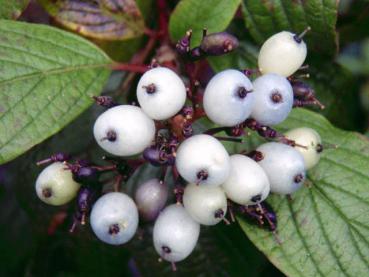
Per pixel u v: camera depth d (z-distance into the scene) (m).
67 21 0.08
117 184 0.07
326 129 0.08
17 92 0.07
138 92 0.07
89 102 0.08
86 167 0.07
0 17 0.08
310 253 0.08
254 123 0.07
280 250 0.08
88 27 0.08
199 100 0.08
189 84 0.08
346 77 0.09
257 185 0.07
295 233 0.08
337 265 0.08
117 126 0.07
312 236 0.08
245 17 0.09
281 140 0.07
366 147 0.08
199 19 0.08
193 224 0.07
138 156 0.08
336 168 0.08
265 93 0.07
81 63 0.08
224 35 0.07
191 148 0.06
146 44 0.09
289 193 0.07
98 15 0.08
